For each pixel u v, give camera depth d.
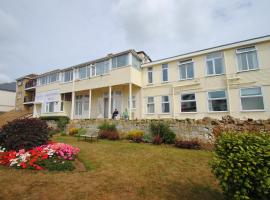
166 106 17.20
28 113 30.86
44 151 6.69
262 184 2.84
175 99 16.69
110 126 13.86
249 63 13.67
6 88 43.09
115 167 6.29
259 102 12.85
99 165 6.48
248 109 13.16
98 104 21.22
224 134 3.86
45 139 8.21
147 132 12.12
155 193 4.40
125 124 13.56
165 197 4.21
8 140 7.55
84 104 22.59
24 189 4.44
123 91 19.77
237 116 13.41
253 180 3.01
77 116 22.81
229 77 14.20
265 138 3.38
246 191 3.00
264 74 12.94
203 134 10.25
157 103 17.67
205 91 15.23
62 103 23.25
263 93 12.78
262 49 13.25
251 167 2.98
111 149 9.01
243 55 13.98
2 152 7.16
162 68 18.11
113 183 4.92
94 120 15.73
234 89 13.88
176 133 11.16
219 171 3.33
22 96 35.19
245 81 13.55
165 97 17.41
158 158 7.34
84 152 8.35
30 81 34.06
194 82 15.88
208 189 4.70
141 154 7.99
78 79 21.20
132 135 11.91
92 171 5.87
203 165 6.50
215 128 9.95
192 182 5.10
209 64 15.47
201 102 15.28
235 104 13.66
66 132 17.30
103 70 19.41
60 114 22.47
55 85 24.00
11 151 7.11
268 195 2.91
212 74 15.13
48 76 25.78
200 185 4.92
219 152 3.54
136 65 18.53
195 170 6.02
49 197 4.07
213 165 3.54
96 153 8.18
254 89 13.17
